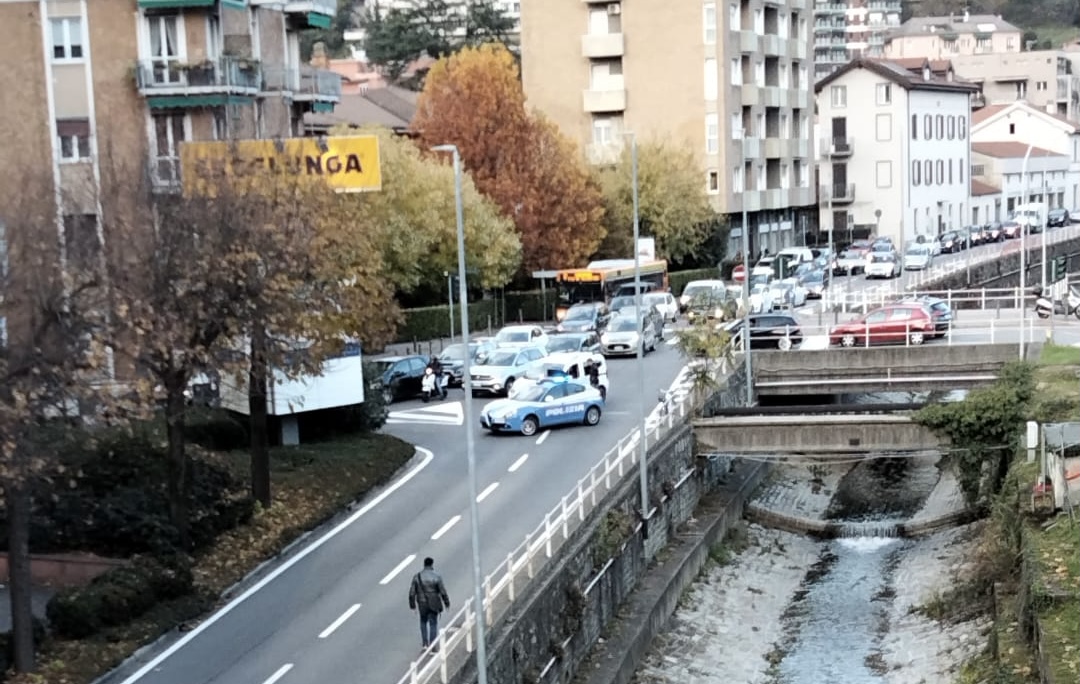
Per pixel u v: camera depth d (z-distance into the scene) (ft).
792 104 322.55
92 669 76.64
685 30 284.41
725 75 283.79
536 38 294.87
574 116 294.46
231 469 110.42
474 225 209.97
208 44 150.61
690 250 272.72
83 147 148.15
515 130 237.04
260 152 106.42
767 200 306.76
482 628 71.31
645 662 100.27
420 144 235.40
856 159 350.23
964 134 388.37
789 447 135.85
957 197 383.45
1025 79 531.91
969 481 133.08
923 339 171.83
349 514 112.06
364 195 139.03
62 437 86.79
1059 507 103.96
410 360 168.76
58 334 77.30
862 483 159.74
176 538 94.12
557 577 88.89
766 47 305.12
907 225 348.79
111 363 97.45
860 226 350.43
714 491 143.13
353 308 105.29
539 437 139.95
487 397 166.61
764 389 169.07
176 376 91.97
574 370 157.07
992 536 117.19
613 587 102.47
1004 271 304.91
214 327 93.45
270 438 127.54
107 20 147.95
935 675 98.12
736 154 290.56
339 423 132.77
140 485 97.91
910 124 349.61
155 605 86.17
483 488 118.32
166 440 111.55
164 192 94.07
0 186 99.09
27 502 76.33
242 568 95.91
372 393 135.44
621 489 109.70
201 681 76.18
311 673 76.59
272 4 164.96
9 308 75.72
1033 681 84.64
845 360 166.50
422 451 135.23
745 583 123.65
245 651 80.84
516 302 238.27
